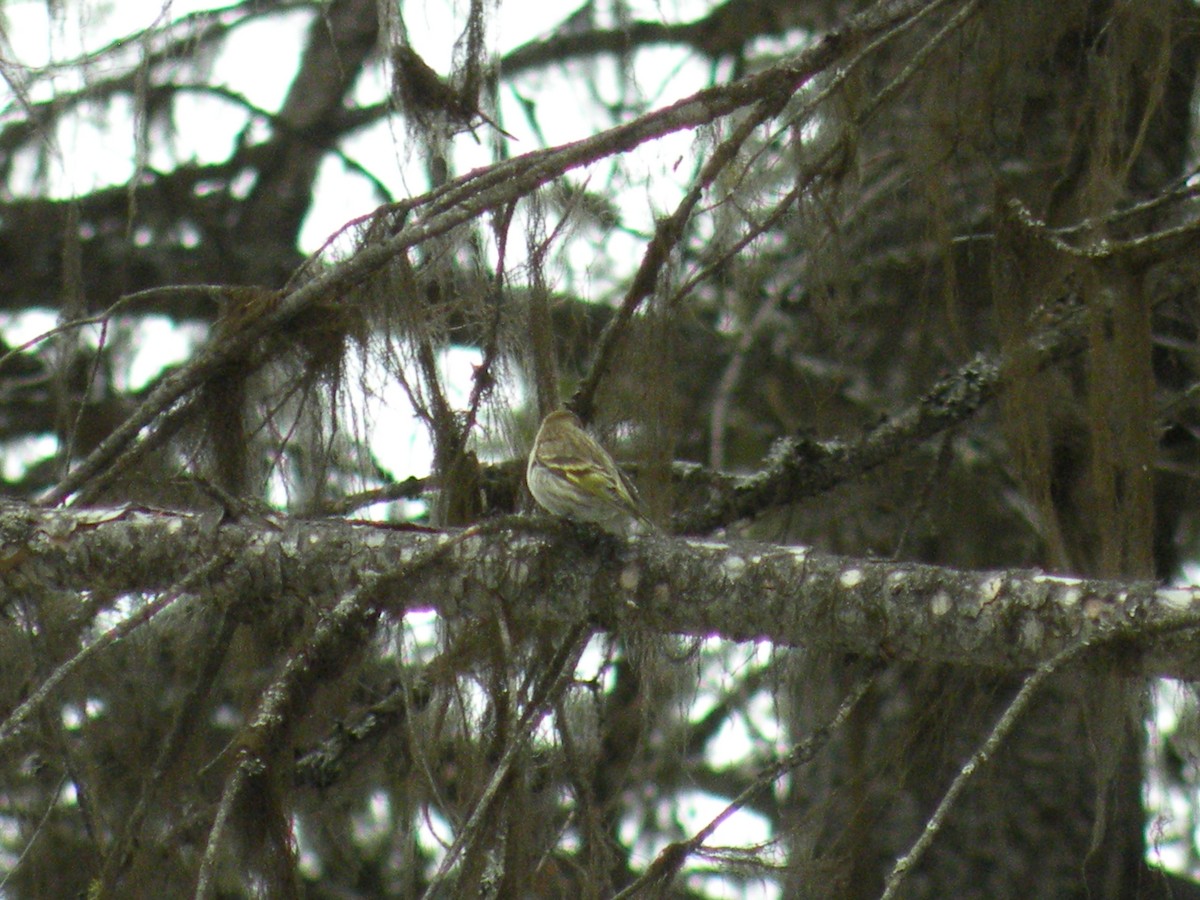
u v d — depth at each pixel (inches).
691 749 566.6
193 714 390.9
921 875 507.2
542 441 393.4
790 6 621.6
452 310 400.2
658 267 390.9
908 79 387.9
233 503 401.4
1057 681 499.5
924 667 388.5
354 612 365.7
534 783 369.1
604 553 372.5
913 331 530.9
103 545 405.4
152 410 412.5
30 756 390.6
